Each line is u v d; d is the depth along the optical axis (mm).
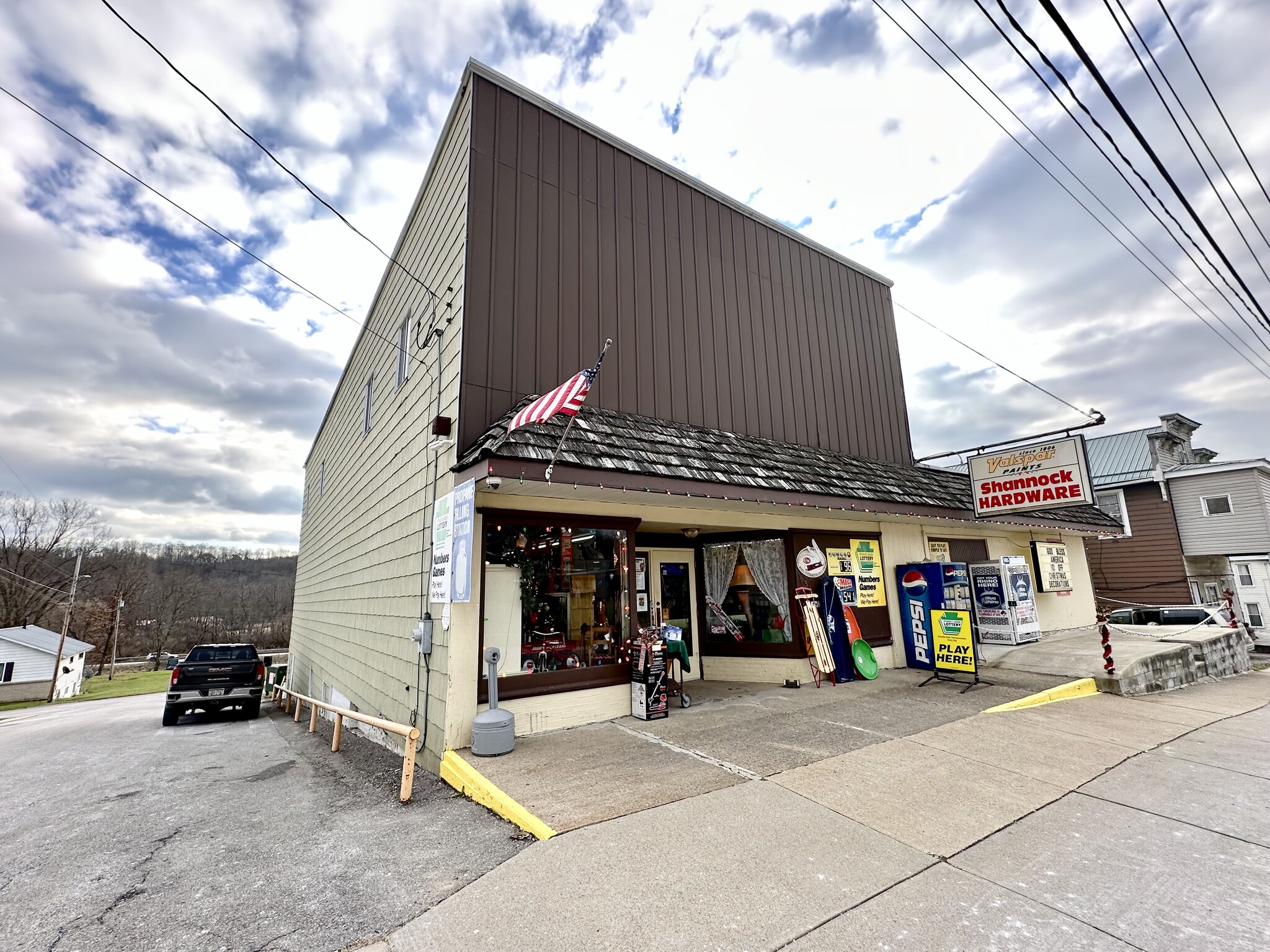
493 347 6781
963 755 5434
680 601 9602
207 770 7508
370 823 4594
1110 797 4516
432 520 6984
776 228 10992
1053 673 9039
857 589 9883
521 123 7648
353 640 11273
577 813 4203
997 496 10438
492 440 5602
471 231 6852
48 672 37469
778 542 9273
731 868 3428
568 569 6980
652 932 2854
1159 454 20297
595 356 7719
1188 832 3926
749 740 5934
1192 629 11844
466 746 5828
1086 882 3299
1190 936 2822
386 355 10438
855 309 12352
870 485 9359
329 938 2977
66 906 3498
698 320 9211
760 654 9133
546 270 7465
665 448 7016
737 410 9398
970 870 3416
